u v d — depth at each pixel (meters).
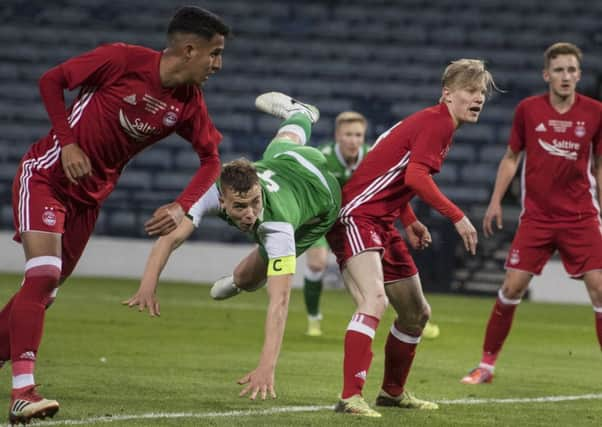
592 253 20.34
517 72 63.09
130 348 23.95
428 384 20.11
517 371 22.75
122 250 48.44
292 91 61.62
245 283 16.56
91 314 31.28
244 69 62.59
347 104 61.09
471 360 24.53
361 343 15.30
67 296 36.94
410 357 16.56
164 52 13.74
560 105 20.50
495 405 17.50
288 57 63.88
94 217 14.65
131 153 14.32
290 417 15.10
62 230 13.88
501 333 20.61
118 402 16.14
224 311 34.91
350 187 15.89
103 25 65.38
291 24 66.56
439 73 63.03
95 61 13.64
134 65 13.67
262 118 60.28
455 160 58.06
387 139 15.86
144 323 29.75
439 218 48.34
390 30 66.06
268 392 13.24
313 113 18.11
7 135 58.44
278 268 14.09
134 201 53.06
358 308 15.45
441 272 48.50
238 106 60.72
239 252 48.62
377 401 16.89
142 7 66.75
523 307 43.09
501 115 60.41
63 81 13.61
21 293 13.56
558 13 67.19
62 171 13.85
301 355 23.95
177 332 27.97
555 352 27.28
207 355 23.31
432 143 15.43
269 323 13.67
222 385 18.61
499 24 66.50
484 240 49.94
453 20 66.75
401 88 62.03
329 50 64.31
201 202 14.16
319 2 67.81
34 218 13.66
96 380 18.58
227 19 66.44
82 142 13.85
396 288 16.11
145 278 13.11
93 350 23.20
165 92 13.77
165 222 13.45
